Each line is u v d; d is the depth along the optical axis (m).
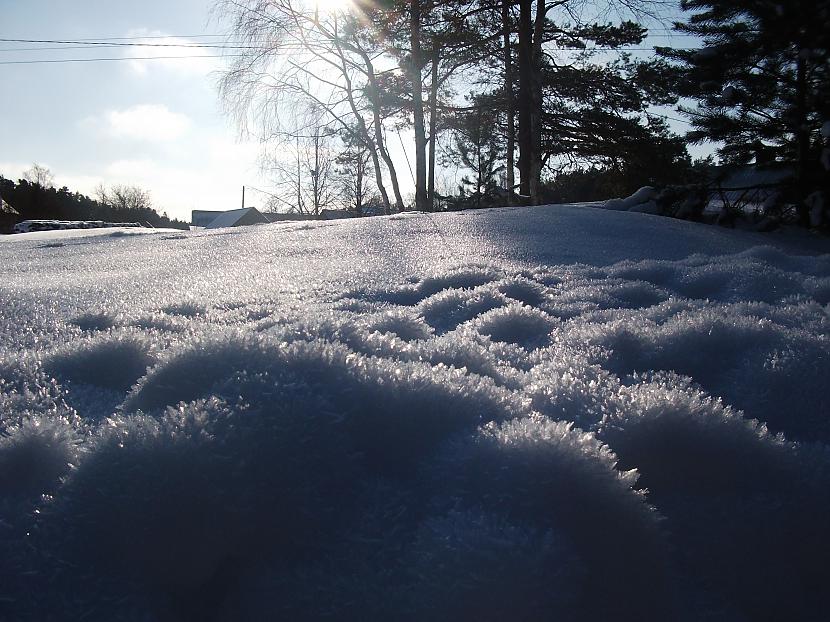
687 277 3.98
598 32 21.78
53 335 2.66
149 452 1.11
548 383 1.76
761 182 10.72
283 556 1.08
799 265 4.61
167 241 9.50
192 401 1.28
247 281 4.30
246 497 1.08
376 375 1.44
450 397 1.45
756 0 8.78
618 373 2.10
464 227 8.11
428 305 3.24
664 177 23.89
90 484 1.10
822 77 9.16
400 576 1.01
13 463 1.25
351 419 1.32
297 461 1.16
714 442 1.43
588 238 7.14
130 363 2.04
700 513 1.30
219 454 1.12
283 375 1.36
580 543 1.07
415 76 24.34
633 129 23.31
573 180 25.67
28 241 12.68
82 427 1.54
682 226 8.85
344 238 7.64
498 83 24.95
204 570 1.05
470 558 0.97
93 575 1.00
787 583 1.20
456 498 1.14
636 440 1.44
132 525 1.04
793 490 1.35
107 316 2.92
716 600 1.15
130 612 0.97
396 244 6.76
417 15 22.58
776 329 2.26
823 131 8.98
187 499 1.07
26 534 1.05
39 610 0.95
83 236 14.20
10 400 1.69
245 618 1.00
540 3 21.33
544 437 1.20
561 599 0.96
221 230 11.78
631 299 3.52
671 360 2.16
